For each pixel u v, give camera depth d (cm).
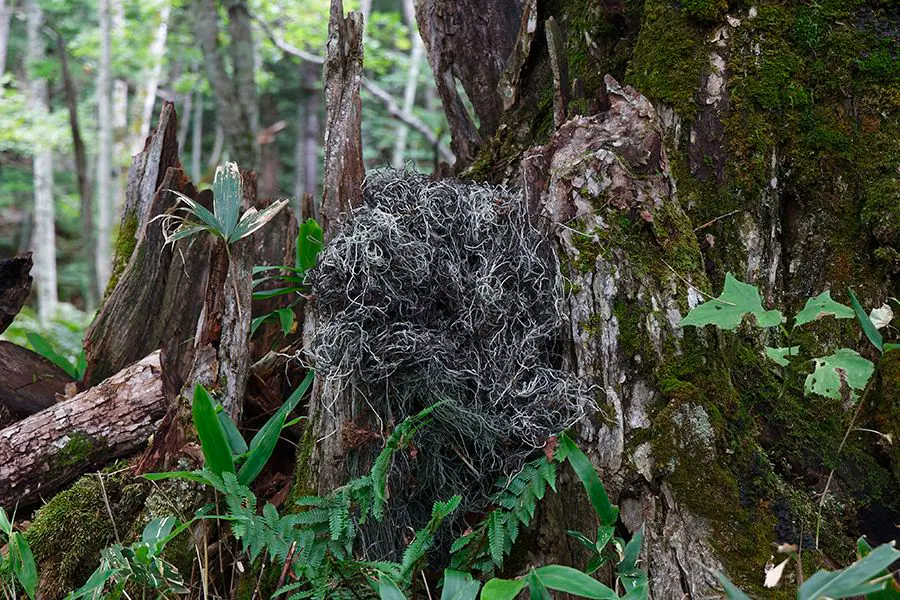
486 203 170
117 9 1046
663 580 152
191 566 179
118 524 187
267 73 1038
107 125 955
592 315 162
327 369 162
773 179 181
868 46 185
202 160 1533
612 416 159
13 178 1297
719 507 154
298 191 1059
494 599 122
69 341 545
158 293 235
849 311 142
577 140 171
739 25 184
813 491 167
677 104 183
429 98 1128
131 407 197
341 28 183
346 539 163
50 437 195
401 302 158
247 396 216
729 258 178
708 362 161
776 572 129
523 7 237
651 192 167
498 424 157
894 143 181
